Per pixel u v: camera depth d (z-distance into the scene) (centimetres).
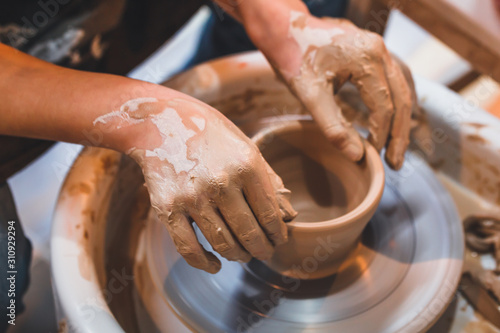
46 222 153
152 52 134
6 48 80
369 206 76
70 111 72
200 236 95
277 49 89
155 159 68
